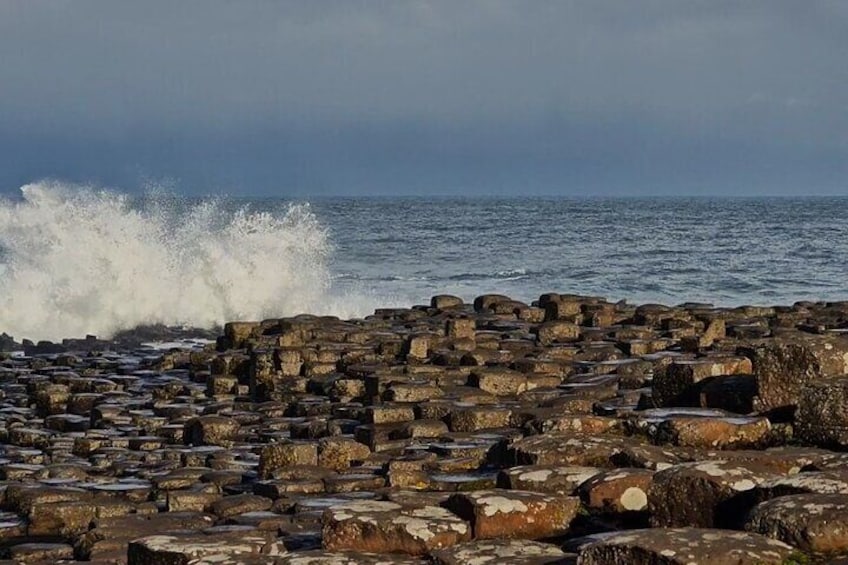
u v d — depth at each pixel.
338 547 21.95
